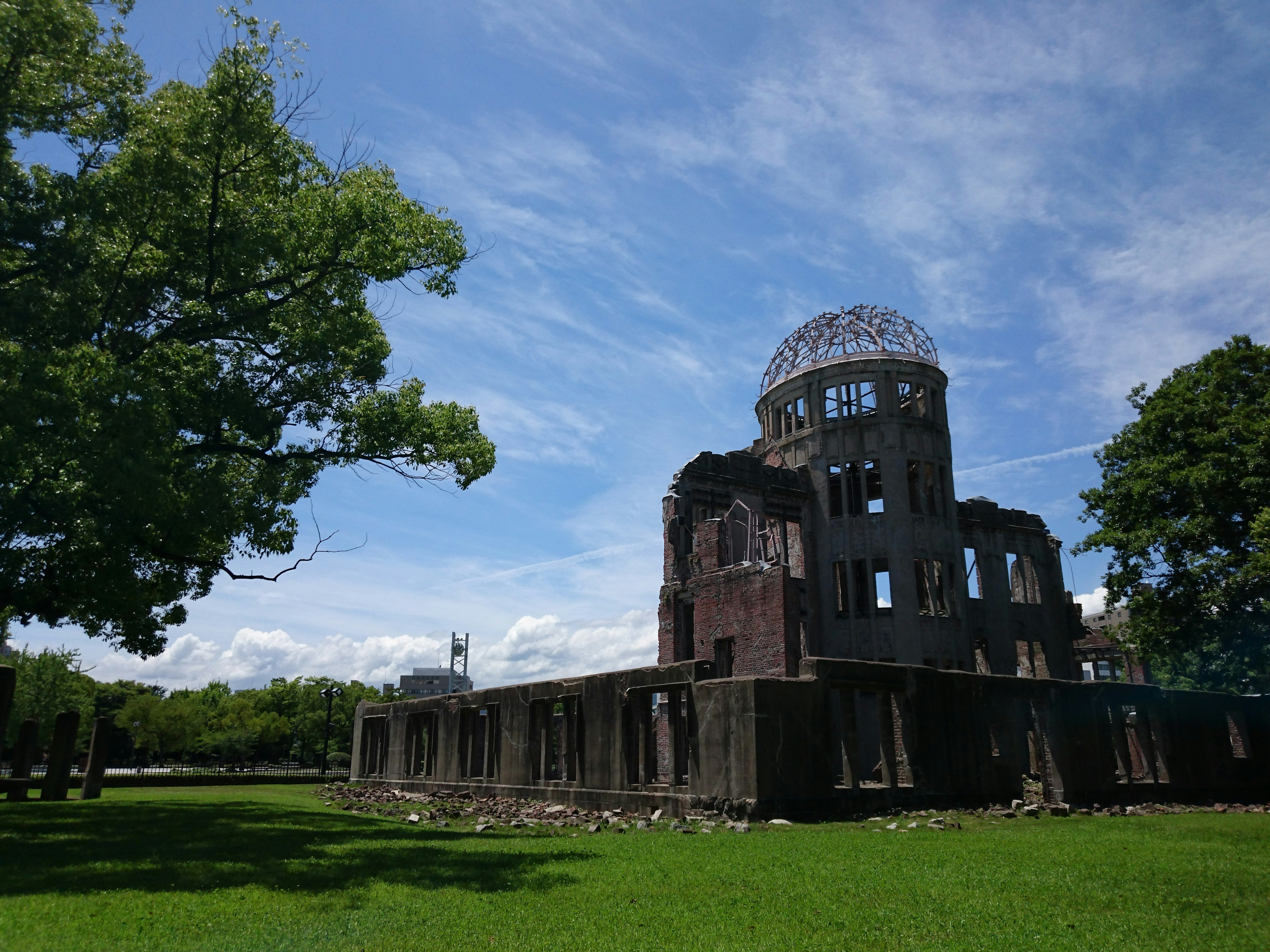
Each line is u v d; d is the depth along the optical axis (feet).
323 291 57.62
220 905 25.73
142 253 50.78
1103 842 44.19
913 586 121.90
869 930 23.81
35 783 91.71
